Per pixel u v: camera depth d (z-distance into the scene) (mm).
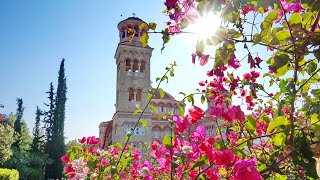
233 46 2322
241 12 2320
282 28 2363
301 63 2514
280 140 2160
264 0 2135
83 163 4891
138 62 44344
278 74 2420
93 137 5395
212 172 2293
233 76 3324
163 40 2479
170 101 49344
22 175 39719
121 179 4895
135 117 41031
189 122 2705
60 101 58969
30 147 55156
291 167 2307
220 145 2340
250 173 1843
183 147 2582
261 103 3645
